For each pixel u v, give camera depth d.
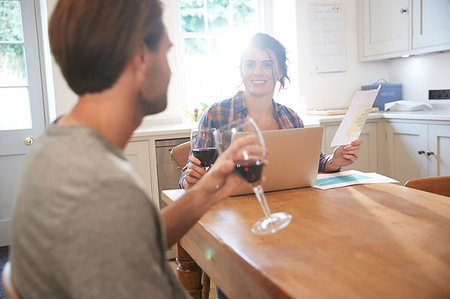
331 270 0.74
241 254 0.84
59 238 0.51
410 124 3.20
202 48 3.96
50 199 0.52
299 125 1.91
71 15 0.62
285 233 0.95
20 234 0.55
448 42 3.06
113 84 0.65
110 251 0.51
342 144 1.51
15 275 0.58
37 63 3.49
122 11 0.62
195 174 1.45
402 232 0.92
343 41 3.96
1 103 3.44
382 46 3.70
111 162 0.56
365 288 0.67
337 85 3.98
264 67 1.79
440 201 1.16
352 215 1.06
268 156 1.30
